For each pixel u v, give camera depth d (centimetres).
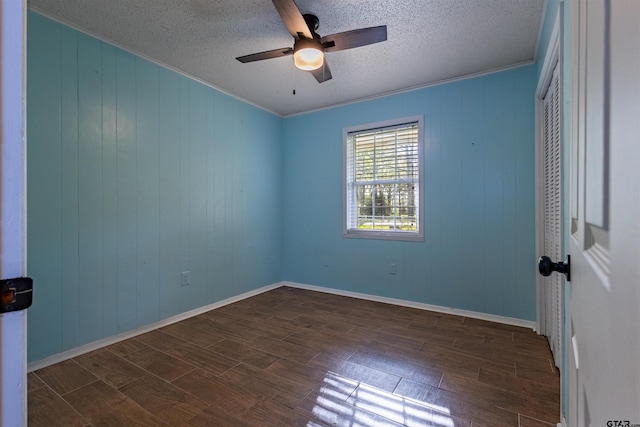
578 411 70
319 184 402
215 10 208
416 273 336
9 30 48
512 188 286
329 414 159
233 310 326
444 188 318
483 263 299
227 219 351
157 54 266
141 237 267
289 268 429
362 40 204
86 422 154
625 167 38
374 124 359
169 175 290
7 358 48
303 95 358
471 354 223
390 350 231
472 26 227
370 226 370
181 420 155
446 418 155
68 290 222
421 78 312
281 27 228
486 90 296
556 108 196
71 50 223
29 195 204
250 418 157
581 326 66
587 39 59
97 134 238
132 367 207
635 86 35
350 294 379
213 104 333
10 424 48
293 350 231
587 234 60
